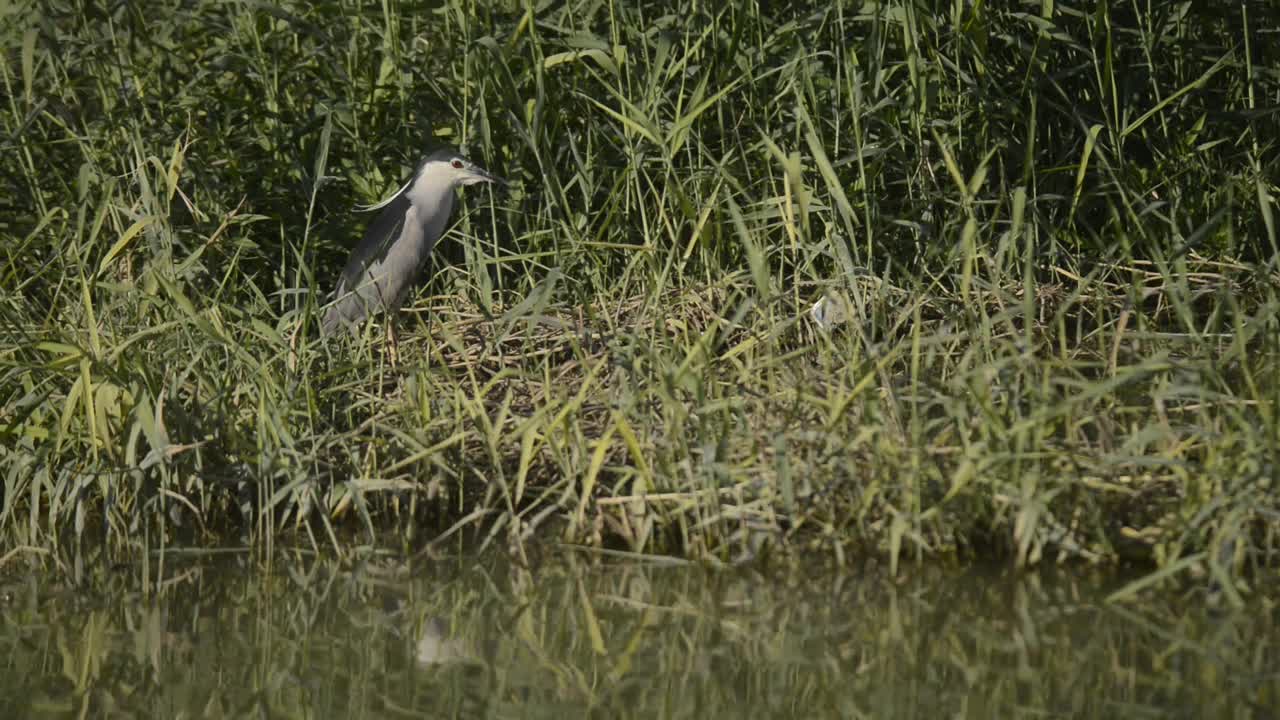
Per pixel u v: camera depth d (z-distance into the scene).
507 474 9.81
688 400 9.60
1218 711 6.21
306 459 9.48
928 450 8.45
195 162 12.48
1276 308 8.76
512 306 12.16
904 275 11.86
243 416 10.23
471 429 10.02
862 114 11.97
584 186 12.12
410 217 12.45
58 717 6.59
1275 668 6.67
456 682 6.95
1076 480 8.14
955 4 11.82
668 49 11.73
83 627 7.85
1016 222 8.54
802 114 10.59
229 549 9.26
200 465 9.66
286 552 9.18
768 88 12.53
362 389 10.65
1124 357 10.27
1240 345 8.28
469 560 8.89
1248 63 12.00
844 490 8.72
